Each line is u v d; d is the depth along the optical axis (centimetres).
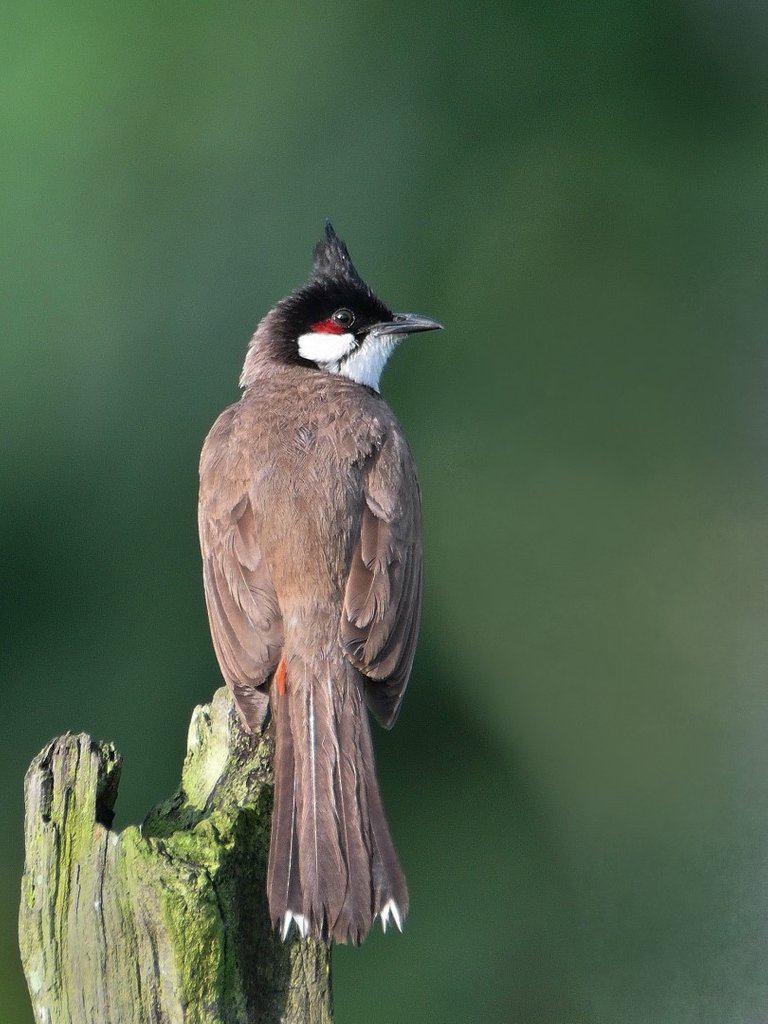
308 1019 573
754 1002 1248
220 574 751
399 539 764
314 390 838
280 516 749
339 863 628
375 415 818
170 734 1259
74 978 553
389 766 1398
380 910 618
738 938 1280
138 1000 545
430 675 1413
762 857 1316
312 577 732
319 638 715
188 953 544
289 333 903
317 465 770
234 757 662
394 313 925
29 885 565
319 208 1325
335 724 693
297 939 580
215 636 744
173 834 593
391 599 740
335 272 915
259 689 699
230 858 581
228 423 823
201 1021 546
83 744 584
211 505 777
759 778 1347
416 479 811
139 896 546
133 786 1248
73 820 567
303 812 646
